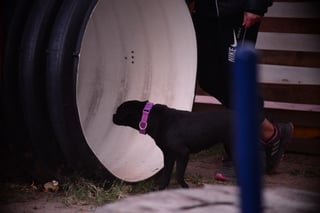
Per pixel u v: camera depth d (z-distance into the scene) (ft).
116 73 35.01
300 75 40.86
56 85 27.09
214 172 35.88
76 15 27.20
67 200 28.37
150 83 34.47
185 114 29.60
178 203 9.67
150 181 31.68
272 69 41.24
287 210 9.54
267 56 41.27
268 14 41.01
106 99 34.53
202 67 34.42
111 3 34.68
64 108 27.20
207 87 34.91
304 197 10.10
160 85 34.22
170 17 33.19
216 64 34.06
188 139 29.22
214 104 42.32
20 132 29.58
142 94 34.47
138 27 34.58
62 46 26.96
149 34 34.35
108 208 9.61
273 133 34.68
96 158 28.48
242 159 7.60
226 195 10.07
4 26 30.12
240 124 7.60
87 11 27.30
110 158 32.01
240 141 7.61
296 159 40.29
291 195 10.19
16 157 30.17
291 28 40.73
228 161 33.50
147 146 33.17
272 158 35.29
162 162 31.96
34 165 29.99
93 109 34.19
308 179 35.19
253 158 7.56
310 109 40.81
